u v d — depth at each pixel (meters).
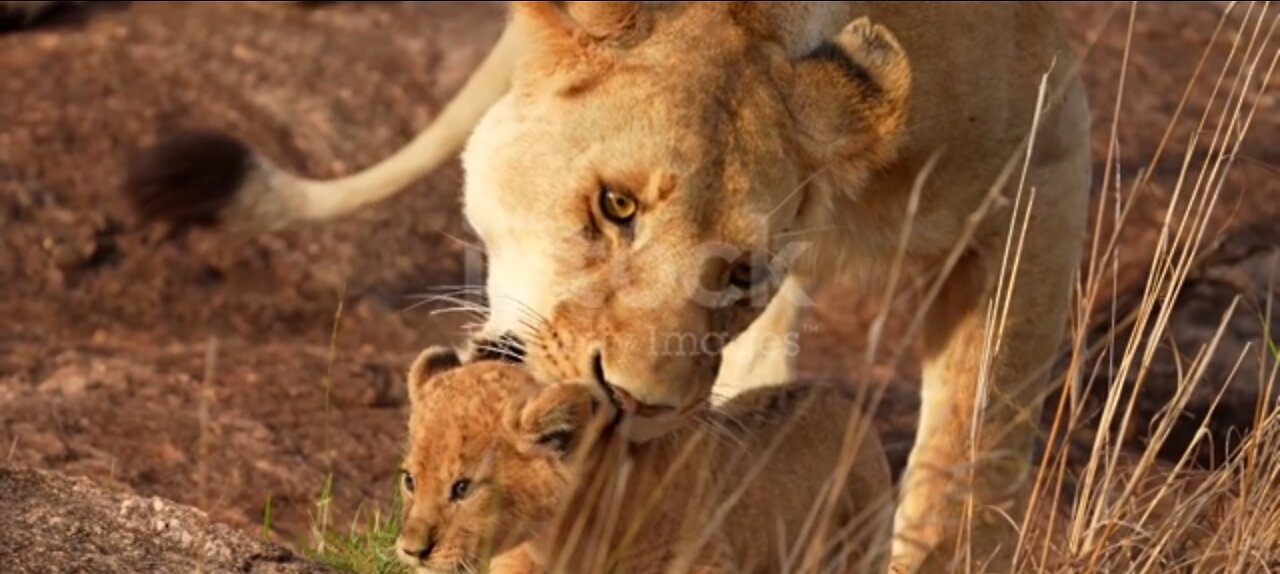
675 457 8.12
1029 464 10.54
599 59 9.10
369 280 16.12
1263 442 9.66
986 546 10.17
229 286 16.06
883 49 9.20
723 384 10.58
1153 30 19.50
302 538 10.77
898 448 13.63
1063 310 10.56
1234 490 9.71
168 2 19.69
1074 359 8.80
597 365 8.41
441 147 11.34
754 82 9.02
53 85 18.20
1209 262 15.93
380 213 16.78
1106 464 9.34
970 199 10.05
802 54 9.29
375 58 18.73
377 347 15.39
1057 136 10.42
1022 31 10.32
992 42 10.06
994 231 10.26
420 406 7.84
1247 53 9.20
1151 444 8.71
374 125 17.83
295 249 16.41
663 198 8.70
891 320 16.08
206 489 12.00
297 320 15.72
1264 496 8.99
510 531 7.77
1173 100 18.27
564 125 9.01
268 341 15.38
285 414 13.30
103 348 14.77
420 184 17.12
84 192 16.80
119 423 12.90
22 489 8.28
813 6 9.38
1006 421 10.38
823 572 8.60
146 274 16.09
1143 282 15.23
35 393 13.45
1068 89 10.52
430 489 7.68
